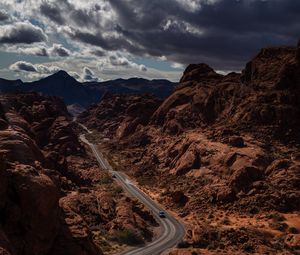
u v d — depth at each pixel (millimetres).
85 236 45312
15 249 35531
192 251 66812
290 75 131125
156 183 126312
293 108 124000
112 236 72562
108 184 124875
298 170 98812
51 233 40781
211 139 126250
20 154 51312
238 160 107062
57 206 43094
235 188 97062
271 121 124188
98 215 83312
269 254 65562
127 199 95000
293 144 116500
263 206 89375
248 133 122562
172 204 102250
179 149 138750
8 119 104188
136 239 73062
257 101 131000
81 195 91688
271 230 78188
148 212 89812
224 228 79438
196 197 101312
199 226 78875
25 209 38844
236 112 136625
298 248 68688
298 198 88688
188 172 120188
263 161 105438
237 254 65625
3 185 37219
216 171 109812
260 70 146000
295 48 147625
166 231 81750
